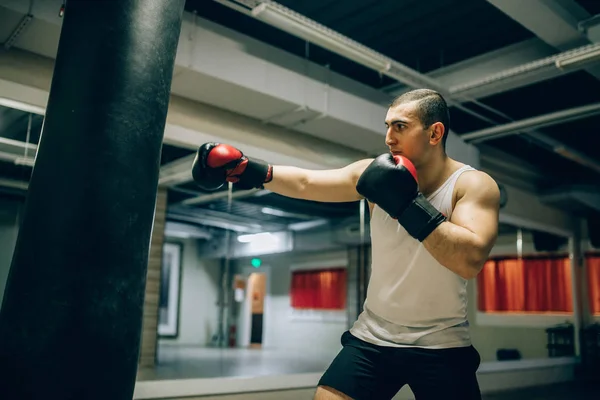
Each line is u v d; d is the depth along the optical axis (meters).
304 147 4.64
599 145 6.55
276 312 11.62
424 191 1.41
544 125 5.06
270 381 4.08
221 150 1.49
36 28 3.00
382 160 1.20
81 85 1.33
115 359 1.28
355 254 9.77
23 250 1.27
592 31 3.74
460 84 4.71
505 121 5.77
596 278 7.77
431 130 1.33
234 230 10.71
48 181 1.29
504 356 7.92
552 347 7.66
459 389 1.31
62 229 1.25
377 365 1.38
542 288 7.99
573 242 7.87
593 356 7.35
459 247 1.13
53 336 1.21
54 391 1.19
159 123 1.44
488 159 6.53
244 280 11.93
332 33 3.53
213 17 4.12
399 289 1.37
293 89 4.06
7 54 3.19
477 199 1.25
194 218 9.43
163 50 1.47
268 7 3.24
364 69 4.82
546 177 7.44
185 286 11.26
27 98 3.24
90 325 1.24
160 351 9.34
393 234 1.39
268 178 1.55
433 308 1.34
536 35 3.86
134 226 1.34
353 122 4.45
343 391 1.35
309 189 1.57
